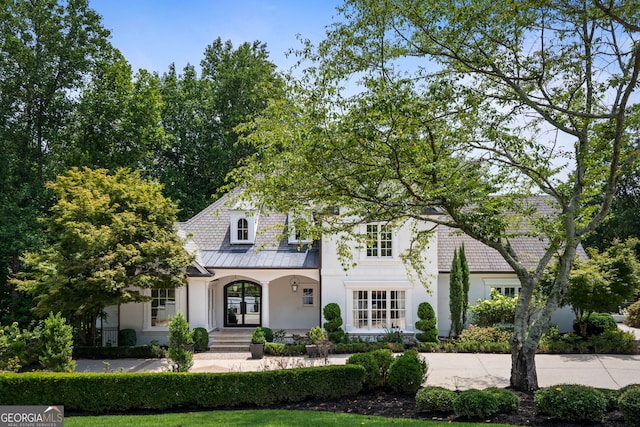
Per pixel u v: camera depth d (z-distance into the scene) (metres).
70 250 21.94
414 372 14.38
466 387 16.53
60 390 14.05
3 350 18.56
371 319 25.78
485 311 25.50
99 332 26.11
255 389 14.31
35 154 35.66
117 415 13.69
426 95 12.30
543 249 27.67
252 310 29.11
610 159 14.38
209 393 14.27
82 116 36.44
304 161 12.09
